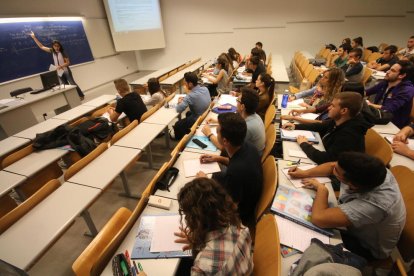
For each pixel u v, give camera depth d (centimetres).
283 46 768
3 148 248
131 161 216
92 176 192
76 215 155
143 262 115
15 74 491
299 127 238
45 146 245
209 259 88
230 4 748
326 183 158
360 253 132
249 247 97
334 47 646
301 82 444
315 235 123
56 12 565
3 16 457
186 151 210
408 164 182
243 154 151
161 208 148
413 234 126
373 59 556
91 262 121
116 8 708
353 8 676
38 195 164
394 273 112
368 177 110
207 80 480
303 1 698
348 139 171
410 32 662
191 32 812
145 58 883
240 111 204
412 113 271
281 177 167
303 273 101
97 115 338
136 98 322
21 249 133
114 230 137
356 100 169
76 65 633
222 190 95
